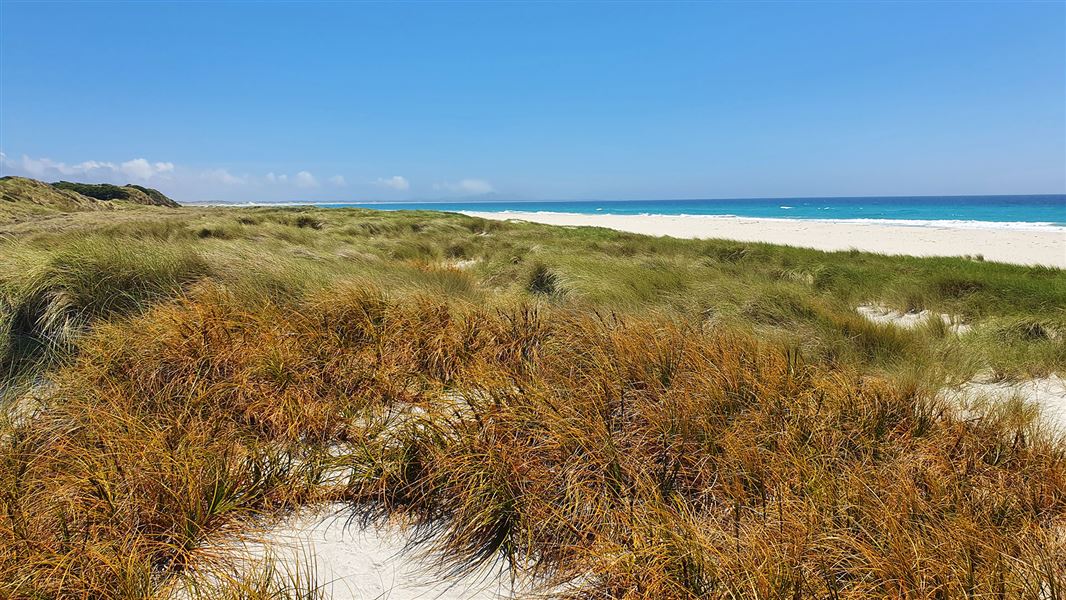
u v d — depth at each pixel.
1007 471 2.54
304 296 4.36
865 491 2.19
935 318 6.27
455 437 2.59
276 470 2.40
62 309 3.81
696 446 2.49
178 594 1.81
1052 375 4.52
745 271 10.07
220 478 2.22
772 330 5.06
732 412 2.81
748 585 1.70
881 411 2.96
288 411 2.80
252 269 5.00
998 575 1.79
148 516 2.04
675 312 5.67
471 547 2.12
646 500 2.11
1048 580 1.77
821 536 1.92
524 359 3.62
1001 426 2.90
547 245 13.67
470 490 2.20
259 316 3.83
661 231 32.59
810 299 6.25
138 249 4.93
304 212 25.12
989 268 11.49
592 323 3.96
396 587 1.94
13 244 5.34
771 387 3.03
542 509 2.14
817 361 4.00
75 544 1.87
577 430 2.42
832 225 38.88
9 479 2.19
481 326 4.05
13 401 3.05
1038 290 7.95
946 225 37.91
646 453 2.49
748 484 2.29
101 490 2.09
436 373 3.50
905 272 10.34
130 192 57.62
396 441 2.61
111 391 2.89
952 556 1.88
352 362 3.34
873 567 1.79
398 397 3.15
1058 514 2.25
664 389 2.97
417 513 2.31
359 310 4.02
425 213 29.22
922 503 2.12
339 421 2.84
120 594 1.73
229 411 2.83
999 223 40.19
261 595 1.70
